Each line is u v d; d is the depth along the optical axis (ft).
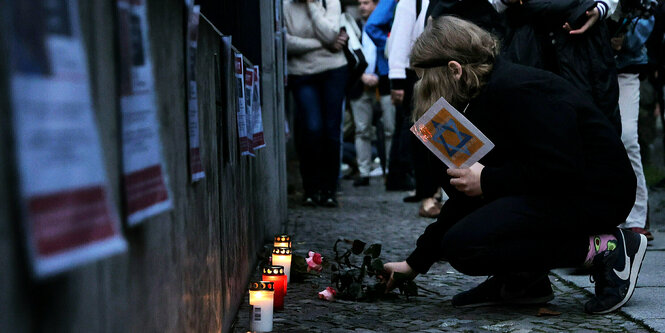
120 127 3.54
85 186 2.70
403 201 24.41
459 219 9.80
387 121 29.27
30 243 2.34
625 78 15.20
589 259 9.29
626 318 9.21
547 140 8.62
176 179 5.06
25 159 2.31
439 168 9.74
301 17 21.50
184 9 5.49
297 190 28.94
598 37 13.33
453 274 12.40
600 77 13.21
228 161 8.13
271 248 13.23
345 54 21.74
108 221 2.86
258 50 14.70
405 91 20.17
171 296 4.86
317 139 21.89
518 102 8.73
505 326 8.91
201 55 6.52
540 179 8.66
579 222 8.93
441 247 9.05
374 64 27.30
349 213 21.16
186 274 5.44
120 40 3.55
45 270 2.41
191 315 5.65
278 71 17.98
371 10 28.04
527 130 8.70
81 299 2.98
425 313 9.67
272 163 15.34
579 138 8.76
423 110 9.24
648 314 9.16
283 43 19.66
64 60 2.60
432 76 9.11
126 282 3.70
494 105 8.91
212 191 7.02
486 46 9.00
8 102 2.28
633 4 14.58
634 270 9.46
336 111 21.90
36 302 2.54
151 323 4.26
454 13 14.79
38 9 2.44
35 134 2.37
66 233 2.55
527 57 13.25
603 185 9.00
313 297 10.64
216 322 7.09
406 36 20.43
